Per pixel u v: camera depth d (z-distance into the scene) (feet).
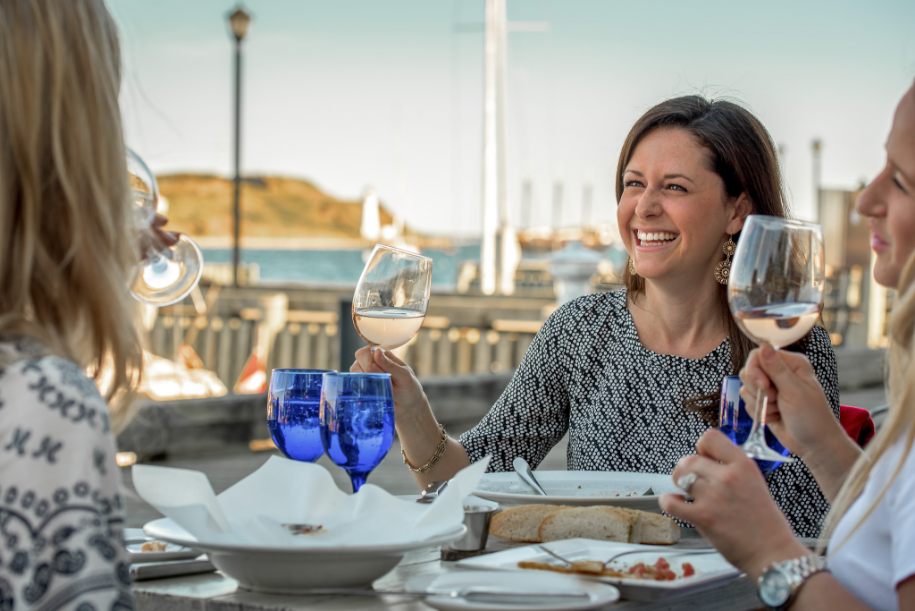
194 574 3.92
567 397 6.95
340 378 4.27
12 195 2.67
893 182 3.46
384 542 3.56
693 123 6.43
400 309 5.31
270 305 36.45
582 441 6.72
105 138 2.82
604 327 6.82
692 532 4.86
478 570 3.77
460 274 57.21
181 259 4.52
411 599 3.48
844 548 3.26
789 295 3.85
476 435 6.78
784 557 3.24
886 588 3.13
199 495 3.65
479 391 24.31
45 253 2.72
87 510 2.45
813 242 3.90
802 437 4.01
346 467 4.30
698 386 6.44
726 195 6.40
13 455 2.41
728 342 6.43
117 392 2.97
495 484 5.24
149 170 4.20
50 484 2.42
